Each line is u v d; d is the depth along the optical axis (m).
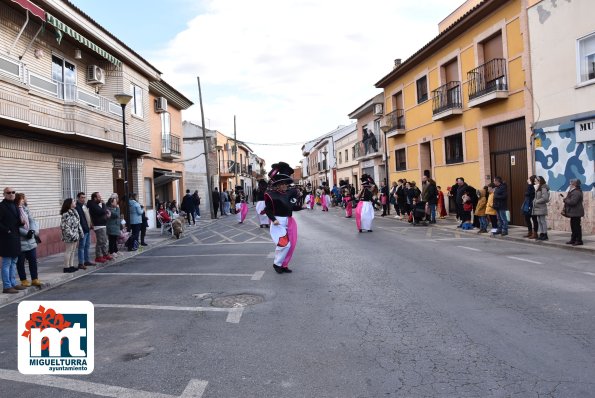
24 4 11.80
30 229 9.06
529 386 3.76
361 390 3.82
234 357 4.68
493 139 17.86
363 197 16.34
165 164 26.00
